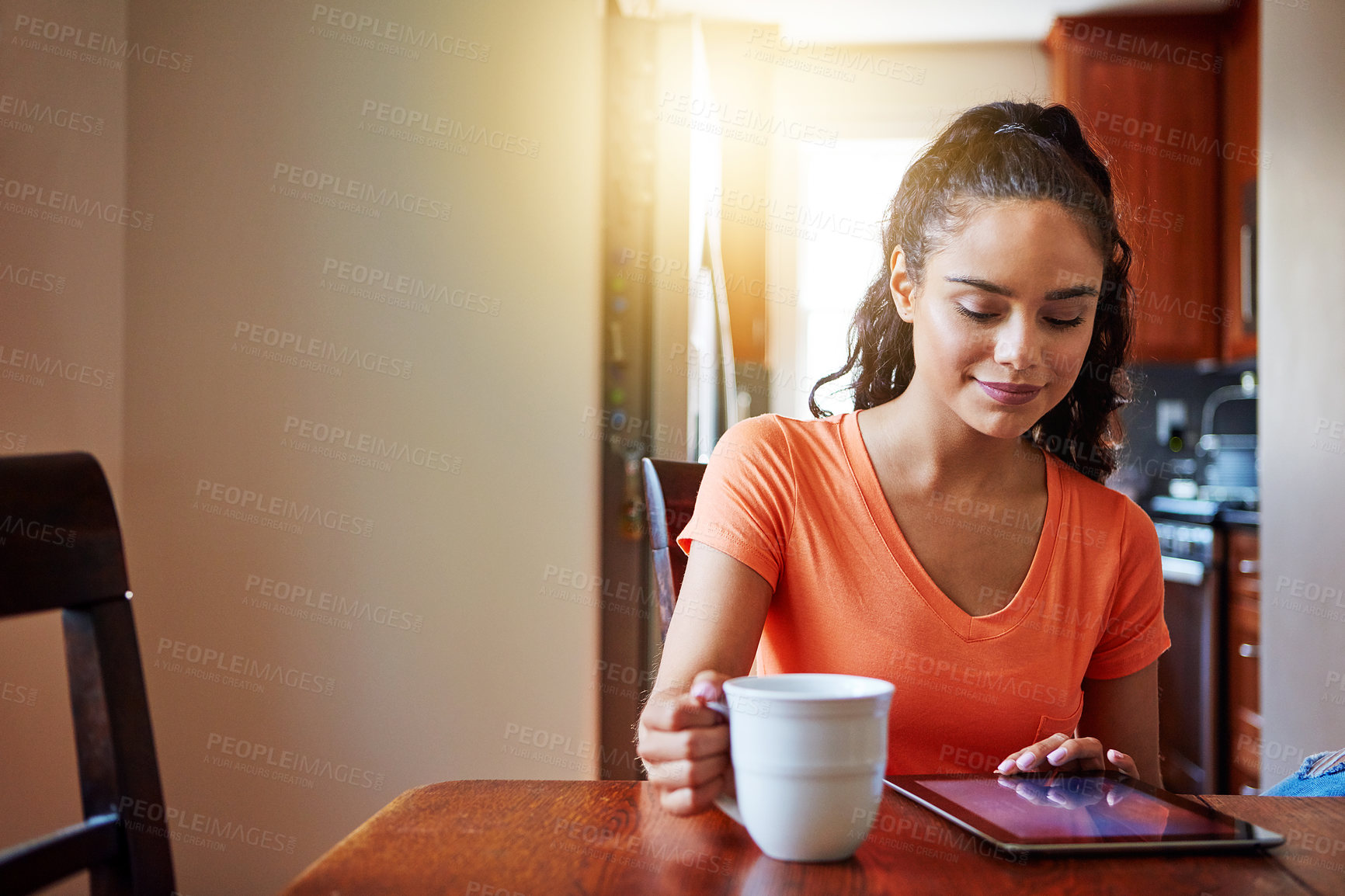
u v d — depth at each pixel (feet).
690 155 8.29
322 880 1.83
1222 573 9.89
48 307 6.46
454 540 7.52
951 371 2.91
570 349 7.61
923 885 1.84
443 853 1.98
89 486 2.09
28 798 6.03
